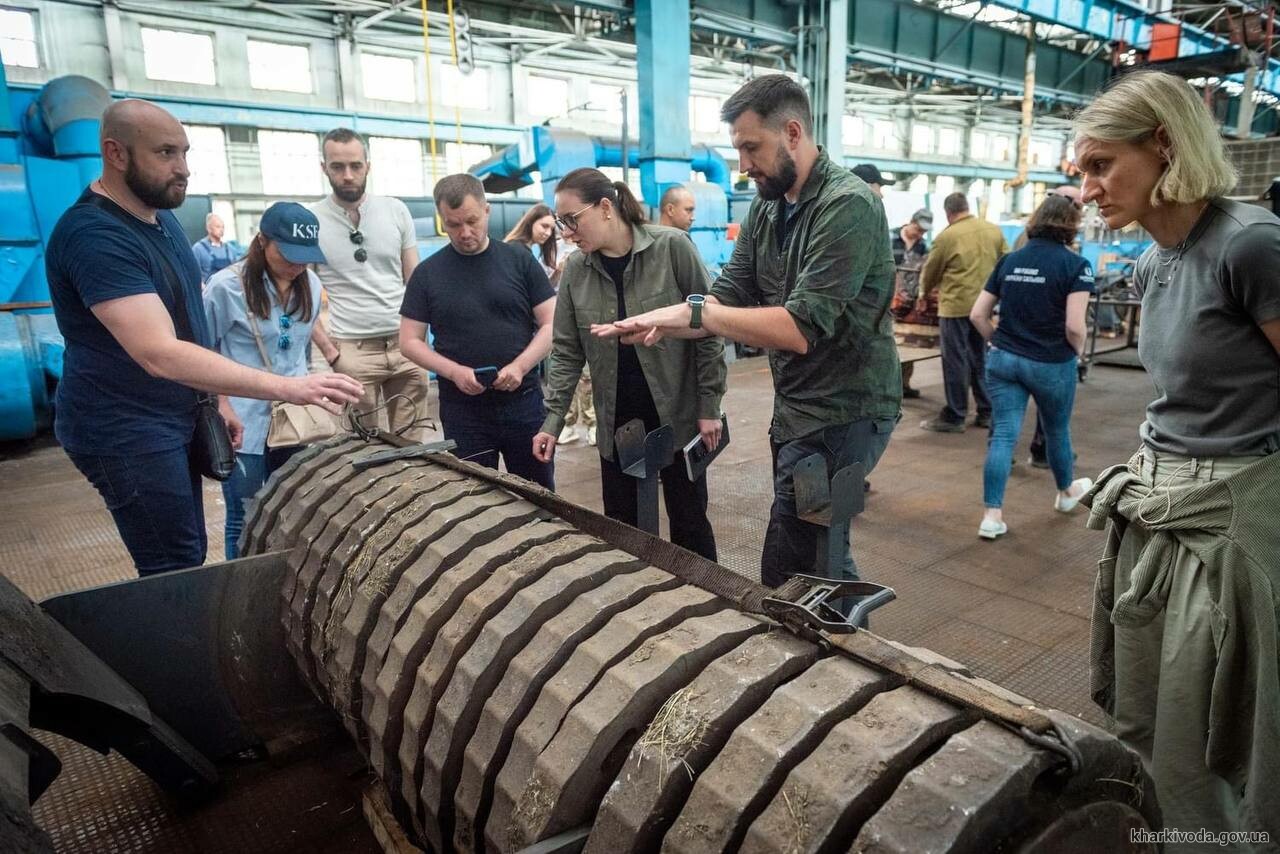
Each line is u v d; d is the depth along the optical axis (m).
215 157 12.90
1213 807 1.45
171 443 2.10
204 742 1.83
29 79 11.12
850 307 1.90
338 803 1.82
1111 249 11.12
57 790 1.89
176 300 2.09
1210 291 1.32
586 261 2.50
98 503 4.46
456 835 1.16
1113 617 1.52
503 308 2.84
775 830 0.83
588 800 1.01
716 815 0.87
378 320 3.30
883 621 2.90
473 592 1.33
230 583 1.79
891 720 0.88
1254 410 1.34
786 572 2.12
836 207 1.77
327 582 1.65
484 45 14.55
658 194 8.34
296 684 1.94
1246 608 1.35
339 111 13.48
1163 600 1.46
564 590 1.25
